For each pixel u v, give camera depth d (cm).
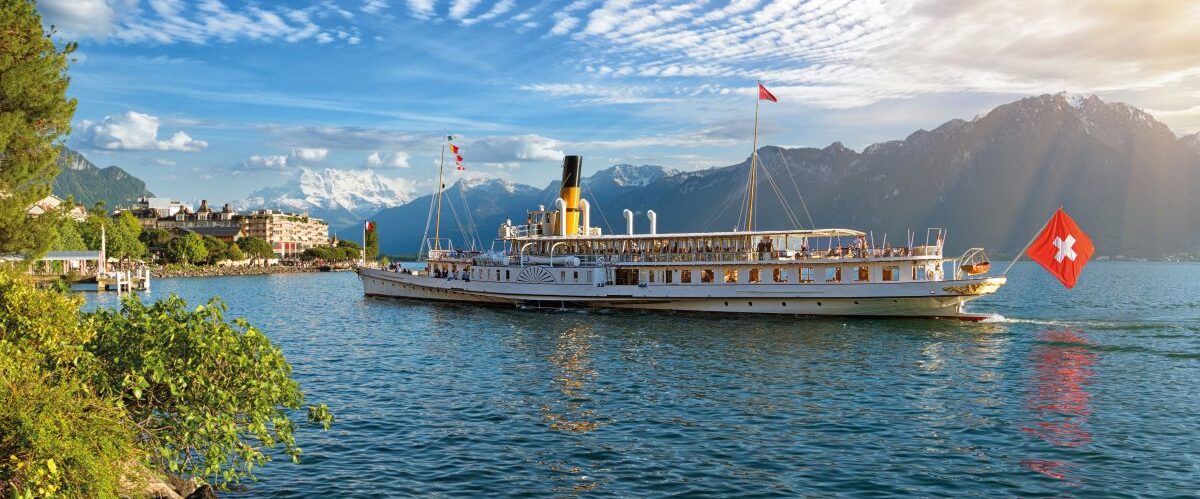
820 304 6956
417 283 9369
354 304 9588
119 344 2111
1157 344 5378
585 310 8031
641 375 4250
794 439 2912
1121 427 3077
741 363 4628
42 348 1977
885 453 2728
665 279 7650
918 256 6600
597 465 2605
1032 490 2345
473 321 7188
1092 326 6512
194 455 2477
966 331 6116
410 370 4481
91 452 1702
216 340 2058
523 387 3934
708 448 2795
